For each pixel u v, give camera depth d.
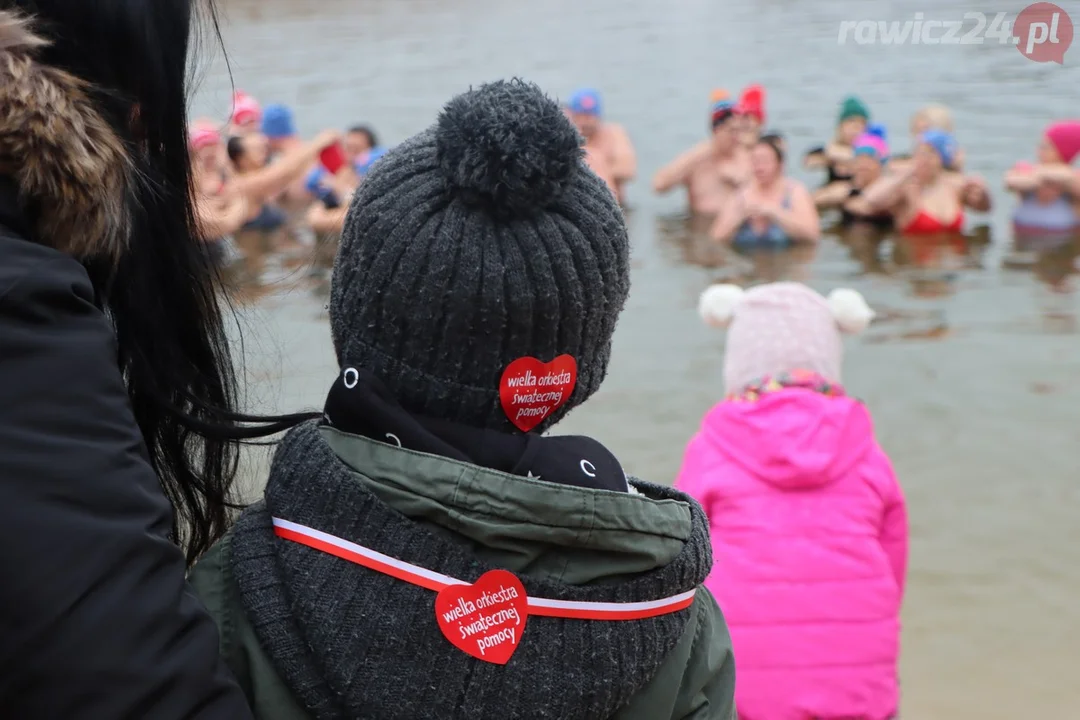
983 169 10.67
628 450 5.15
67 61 1.19
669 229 9.30
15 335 0.92
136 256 1.33
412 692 1.03
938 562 4.22
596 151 10.36
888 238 8.80
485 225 1.07
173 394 1.43
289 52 17.92
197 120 9.41
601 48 18.56
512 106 1.08
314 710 1.06
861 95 14.43
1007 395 5.75
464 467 1.06
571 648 1.06
